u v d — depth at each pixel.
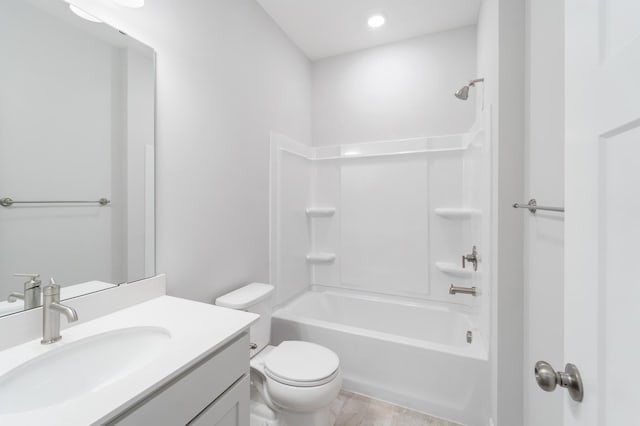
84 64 0.97
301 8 1.95
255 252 1.87
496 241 1.32
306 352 1.47
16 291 0.81
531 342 1.15
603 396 0.41
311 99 2.70
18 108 0.82
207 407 0.82
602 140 0.42
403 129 2.38
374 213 2.46
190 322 0.97
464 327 2.01
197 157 1.41
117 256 1.08
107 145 1.04
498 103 1.27
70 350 0.81
